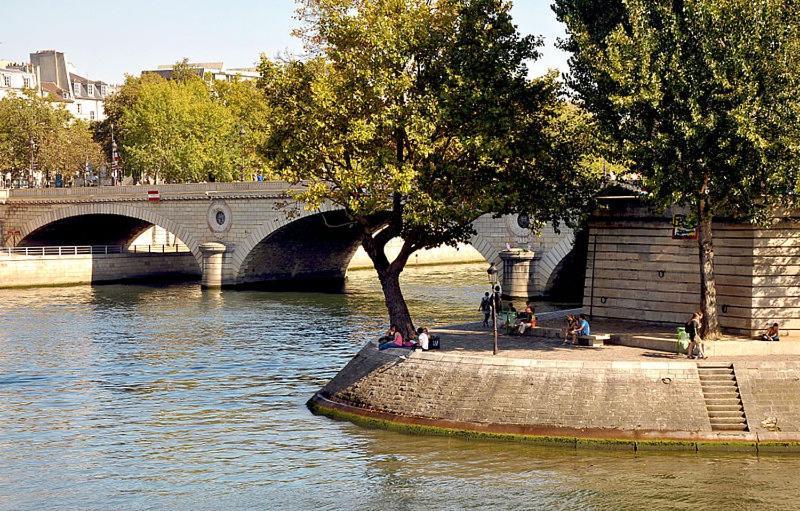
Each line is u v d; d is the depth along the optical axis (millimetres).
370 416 51000
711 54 47656
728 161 47562
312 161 56844
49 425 53250
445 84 53688
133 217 134750
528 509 39469
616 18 54688
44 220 140375
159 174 154875
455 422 48281
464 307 98875
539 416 46938
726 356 48688
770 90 47438
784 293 52688
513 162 56125
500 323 62875
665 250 57500
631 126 49938
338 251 135625
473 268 153000
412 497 40969
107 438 50562
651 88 48125
